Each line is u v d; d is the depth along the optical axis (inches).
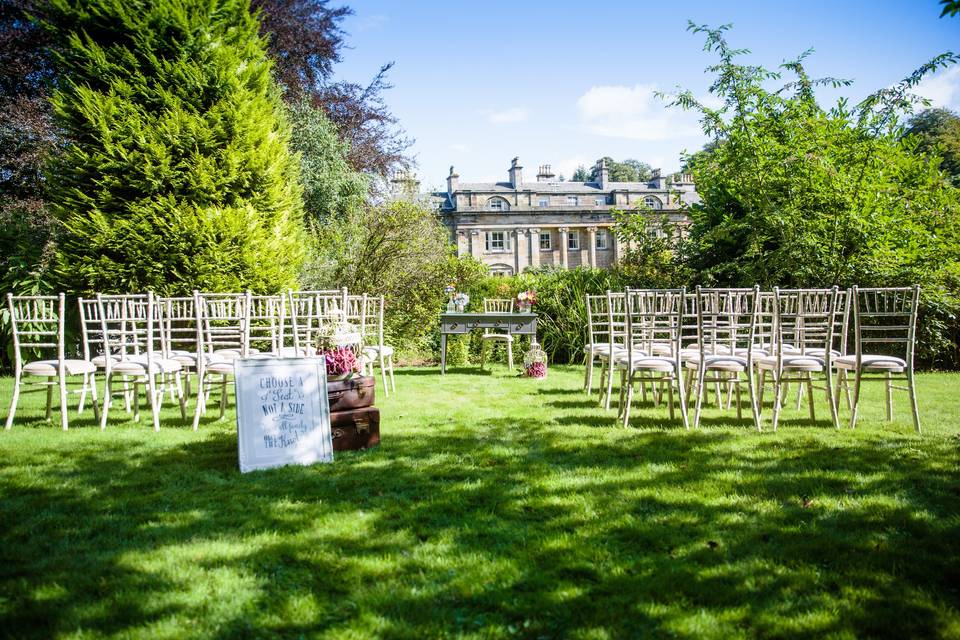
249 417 167.0
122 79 335.3
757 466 161.9
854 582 98.6
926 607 90.7
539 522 125.0
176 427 219.1
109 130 324.5
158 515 129.3
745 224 394.3
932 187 373.1
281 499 139.3
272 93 428.5
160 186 328.8
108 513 131.0
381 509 132.3
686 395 242.1
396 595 95.4
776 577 100.6
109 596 95.5
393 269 479.5
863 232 359.9
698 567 104.1
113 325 301.3
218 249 331.0
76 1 334.3
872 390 291.0
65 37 343.3
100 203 329.1
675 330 226.7
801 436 196.7
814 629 85.8
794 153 377.1
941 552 109.0
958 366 383.2
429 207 505.4
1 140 463.5
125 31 335.9
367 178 593.0
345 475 157.3
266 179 359.6
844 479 149.2
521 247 1653.5
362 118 619.2
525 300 393.4
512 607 91.6
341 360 200.8
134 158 323.6
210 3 350.0
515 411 245.6
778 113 389.4
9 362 391.2
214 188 337.4
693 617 88.9
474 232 1641.2
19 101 453.4
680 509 130.8
